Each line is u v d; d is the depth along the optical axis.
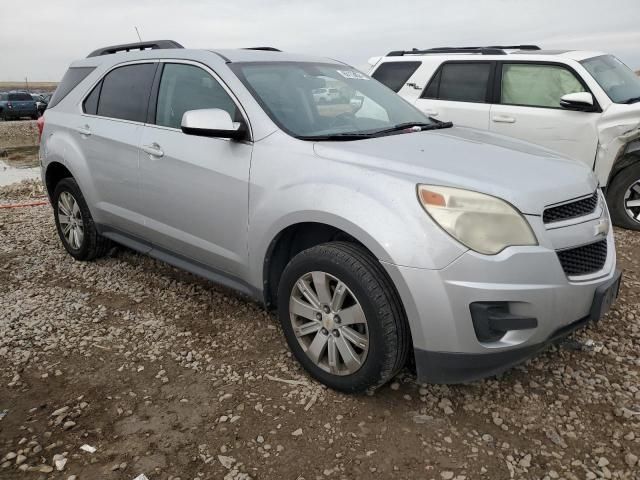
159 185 3.61
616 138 5.42
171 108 3.66
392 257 2.41
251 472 2.30
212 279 3.48
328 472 2.29
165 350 3.28
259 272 3.09
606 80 5.80
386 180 2.56
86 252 4.66
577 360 3.11
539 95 6.00
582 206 2.70
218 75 3.39
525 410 2.68
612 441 2.47
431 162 2.67
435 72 6.72
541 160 2.87
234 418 2.63
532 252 2.38
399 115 3.72
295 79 3.54
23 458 2.38
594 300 2.61
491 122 6.24
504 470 2.30
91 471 2.32
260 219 2.97
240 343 3.33
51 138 4.65
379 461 2.35
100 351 3.28
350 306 2.64
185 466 2.34
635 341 3.32
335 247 2.65
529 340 2.46
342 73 3.93
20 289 4.23
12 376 3.02
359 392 2.74
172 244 3.70
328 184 2.69
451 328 2.39
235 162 3.12
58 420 2.64
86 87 4.45
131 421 2.63
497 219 2.39
